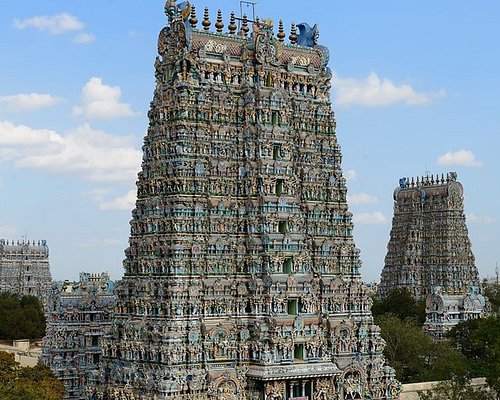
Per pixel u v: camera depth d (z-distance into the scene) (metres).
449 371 178.25
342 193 148.62
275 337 129.62
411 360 195.50
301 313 135.50
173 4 138.12
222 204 134.25
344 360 140.50
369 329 144.88
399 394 149.25
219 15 143.12
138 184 138.75
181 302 126.44
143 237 135.25
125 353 132.00
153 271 131.62
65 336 177.50
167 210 131.38
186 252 129.12
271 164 137.00
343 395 139.25
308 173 144.88
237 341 130.75
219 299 130.38
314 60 150.38
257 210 135.88
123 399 129.38
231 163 137.00
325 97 150.00
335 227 147.12
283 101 140.50
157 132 136.00
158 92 137.75
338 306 142.88
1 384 137.88
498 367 158.38
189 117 133.50
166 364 124.19
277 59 142.75
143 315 130.88
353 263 146.75
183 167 131.25
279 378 128.50
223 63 138.75
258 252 134.38
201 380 125.75
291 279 134.25
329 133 149.00
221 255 132.75
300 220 139.12
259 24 145.38
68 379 176.12
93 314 180.38
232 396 128.25
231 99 138.38
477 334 183.50
